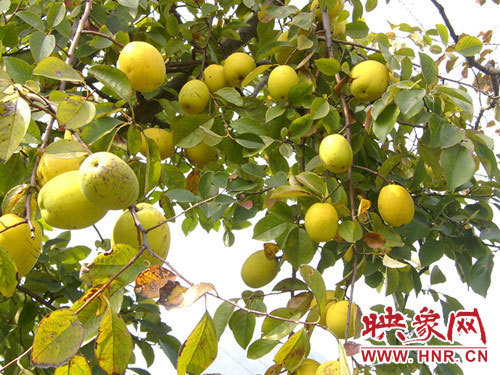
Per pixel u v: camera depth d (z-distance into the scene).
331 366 1.58
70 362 1.31
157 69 2.02
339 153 2.08
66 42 2.58
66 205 1.43
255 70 2.43
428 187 2.75
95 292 1.35
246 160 2.50
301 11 2.76
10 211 1.57
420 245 2.74
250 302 2.12
